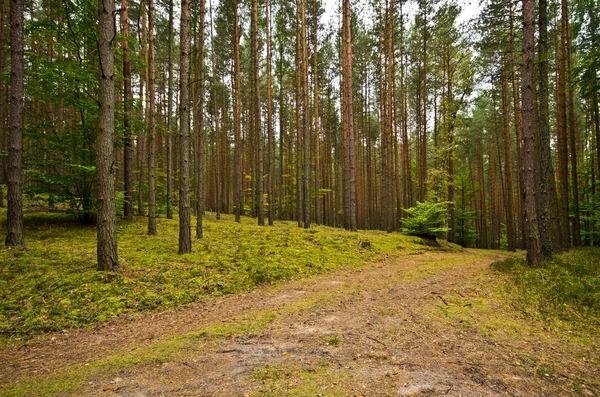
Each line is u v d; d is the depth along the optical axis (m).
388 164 23.28
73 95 11.38
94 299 6.33
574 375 3.60
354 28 22.28
